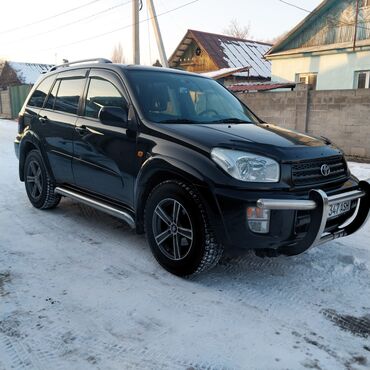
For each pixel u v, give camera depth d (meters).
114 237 4.39
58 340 2.57
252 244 3.04
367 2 15.64
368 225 5.06
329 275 3.59
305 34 17.53
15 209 5.33
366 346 2.58
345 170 3.66
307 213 3.11
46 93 5.23
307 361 2.41
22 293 3.13
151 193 3.60
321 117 11.16
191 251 3.30
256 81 23.48
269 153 3.12
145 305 3.01
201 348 2.51
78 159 4.41
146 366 2.34
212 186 3.07
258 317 2.88
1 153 10.59
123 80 4.06
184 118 3.96
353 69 16.14
